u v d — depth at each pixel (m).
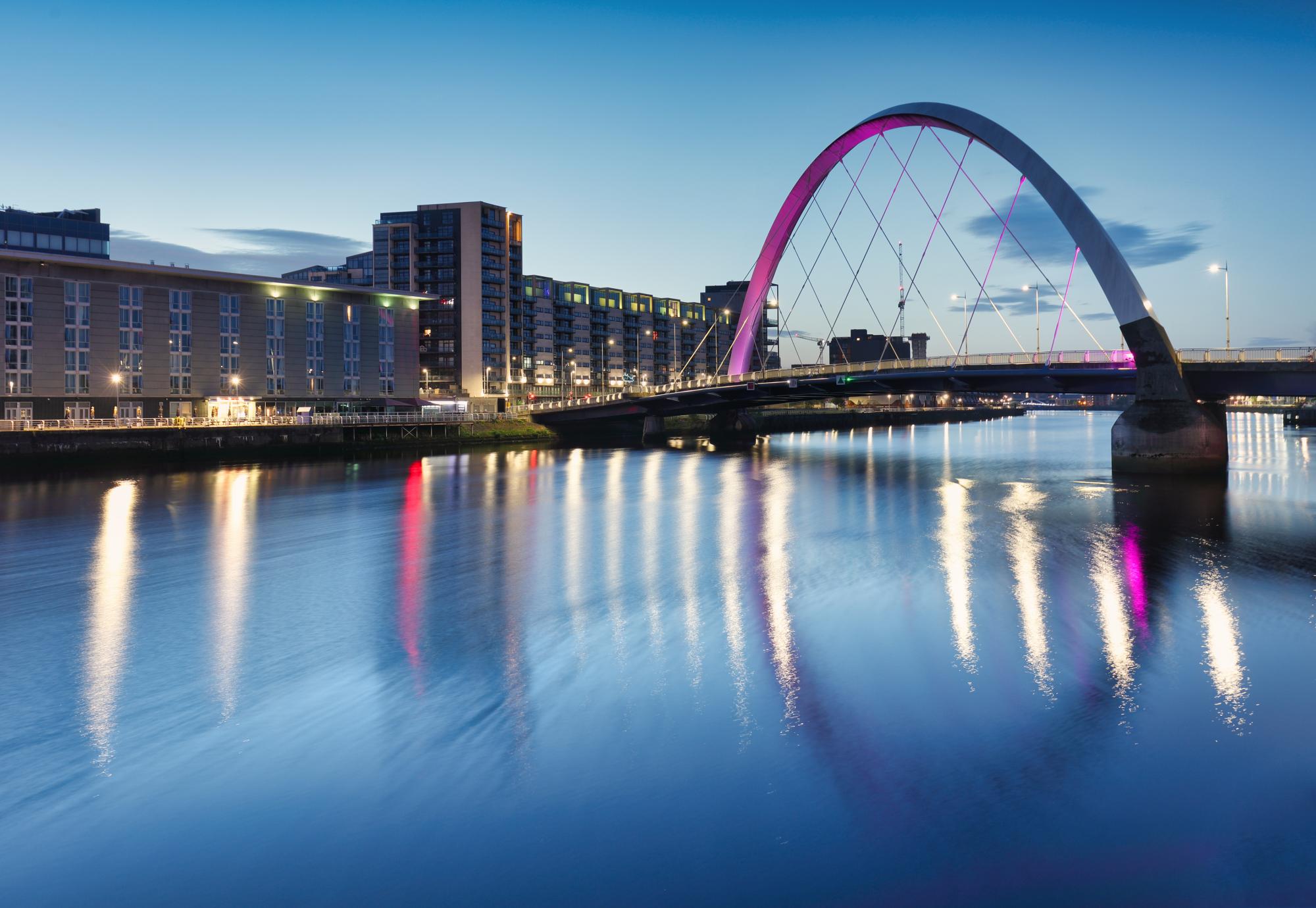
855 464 83.88
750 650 19.00
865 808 11.65
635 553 33.22
